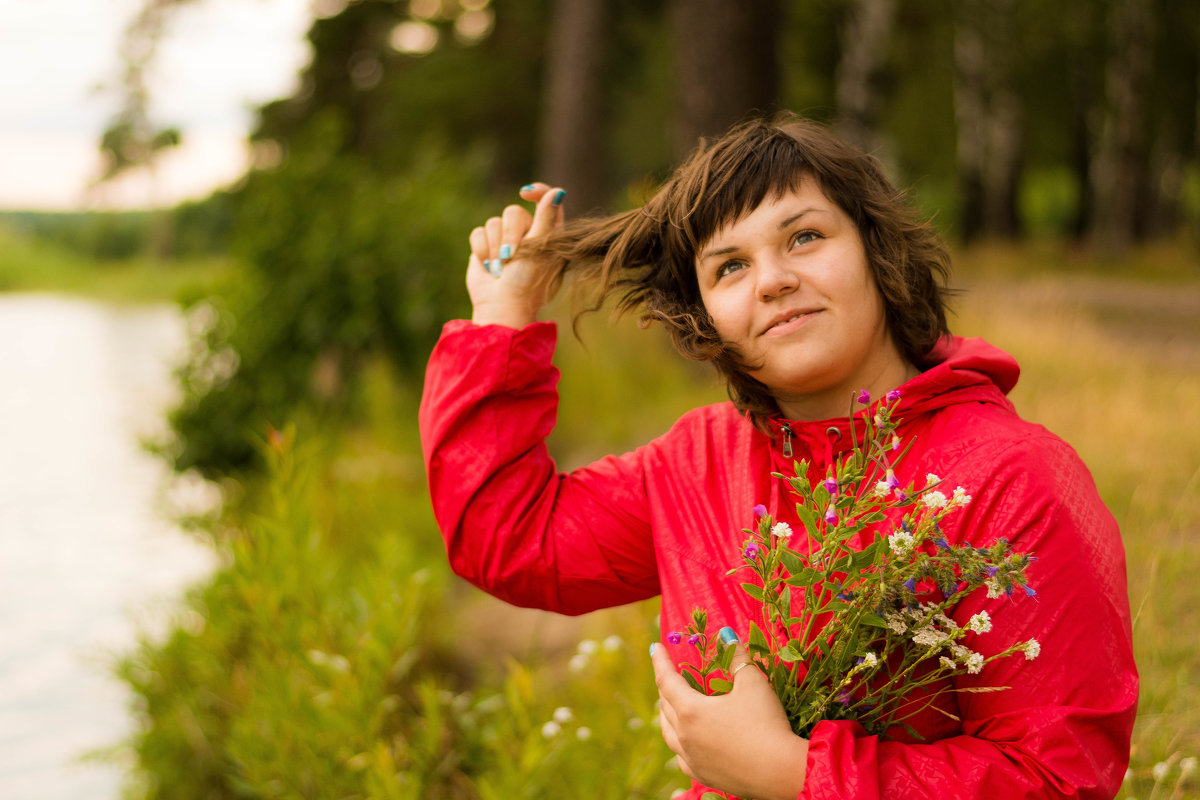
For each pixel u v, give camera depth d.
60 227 51.44
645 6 18.94
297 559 2.87
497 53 25.91
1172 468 3.83
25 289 41.62
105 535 7.08
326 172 6.85
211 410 6.39
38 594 5.93
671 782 2.32
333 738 2.56
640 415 6.58
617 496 1.45
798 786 1.08
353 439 5.96
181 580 5.90
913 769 1.04
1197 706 2.24
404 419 6.02
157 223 47.94
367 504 4.86
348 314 6.48
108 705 4.54
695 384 6.87
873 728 1.13
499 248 1.59
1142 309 11.27
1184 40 19.77
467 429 1.46
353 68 27.70
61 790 3.84
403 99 25.94
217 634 3.64
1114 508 3.32
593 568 1.45
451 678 3.58
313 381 6.47
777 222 1.24
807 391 1.29
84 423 11.61
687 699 1.15
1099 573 1.06
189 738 3.45
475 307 1.56
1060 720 1.01
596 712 2.73
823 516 1.09
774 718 1.11
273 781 2.63
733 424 1.42
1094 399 4.84
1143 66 18.20
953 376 1.19
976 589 1.07
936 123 23.61
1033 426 1.16
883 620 1.06
